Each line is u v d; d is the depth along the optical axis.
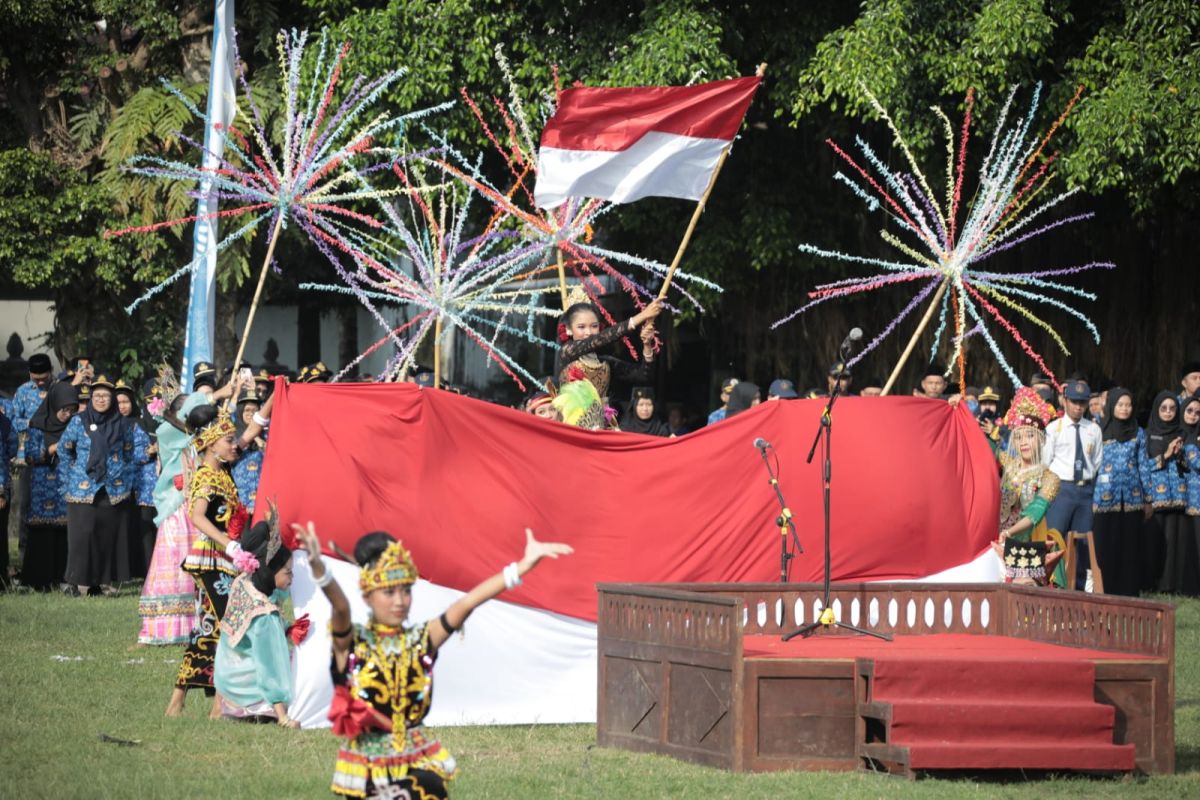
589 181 32.56
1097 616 26.78
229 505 29.28
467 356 69.12
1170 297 60.38
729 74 51.69
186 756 25.28
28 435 49.66
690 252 57.16
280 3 63.81
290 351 72.81
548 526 29.44
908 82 50.12
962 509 31.58
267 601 28.03
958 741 23.95
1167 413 50.19
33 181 61.09
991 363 59.22
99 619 41.44
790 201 57.47
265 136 58.66
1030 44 48.50
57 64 66.19
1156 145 49.47
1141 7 50.38
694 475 30.27
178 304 63.72
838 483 30.73
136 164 59.97
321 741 26.72
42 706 29.34
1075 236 60.53
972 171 54.78
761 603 28.62
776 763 24.44
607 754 25.80
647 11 52.81
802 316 60.16
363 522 28.22
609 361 33.69
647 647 26.03
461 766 24.62
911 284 58.94
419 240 48.69
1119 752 24.17
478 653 28.78
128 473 48.22
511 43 54.97
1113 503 50.12
